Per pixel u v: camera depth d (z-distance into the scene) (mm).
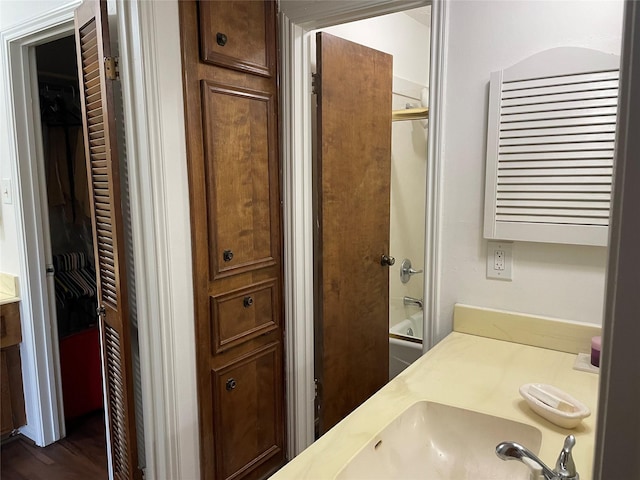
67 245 3131
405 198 3215
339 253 2311
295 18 1954
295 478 915
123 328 1729
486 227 1598
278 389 2186
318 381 2303
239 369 1965
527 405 1190
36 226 2504
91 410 2943
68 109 2990
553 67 1438
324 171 2166
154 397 1746
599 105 1387
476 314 1649
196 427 1819
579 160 1430
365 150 2439
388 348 2811
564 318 1528
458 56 1603
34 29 2209
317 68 2111
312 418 2289
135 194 1647
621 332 366
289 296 2145
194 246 1728
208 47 1693
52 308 2607
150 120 1561
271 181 2025
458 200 1658
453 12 1595
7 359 2604
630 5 343
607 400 382
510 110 1518
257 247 1986
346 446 1020
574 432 1071
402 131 3123
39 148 2502
